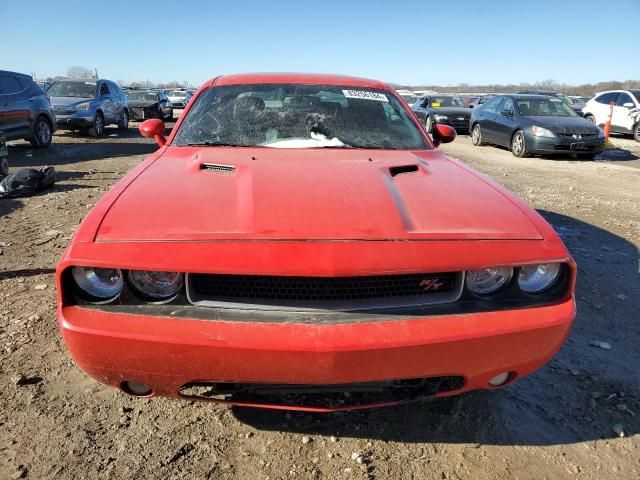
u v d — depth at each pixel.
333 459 2.06
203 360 1.70
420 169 2.52
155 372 1.75
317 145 2.88
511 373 1.96
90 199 6.34
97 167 9.08
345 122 3.09
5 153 7.63
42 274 3.81
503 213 2.06
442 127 3.63
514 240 1.89
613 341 3.06
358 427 2.25
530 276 1.90
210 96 3.25
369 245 1.76
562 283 1.92
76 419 2.23
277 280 1.76
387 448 2.13
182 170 2.42
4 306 3.25
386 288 1.80
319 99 3.25
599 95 16.86
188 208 1.95
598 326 3.24
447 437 2.21
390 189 2.19
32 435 2.12
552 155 12.06
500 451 2.13
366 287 1.79
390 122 3.18
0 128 9.73
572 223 5.72
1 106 9.79
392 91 3.51
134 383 1.87
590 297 3.66
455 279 1.84
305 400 2.06
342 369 1.71
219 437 2.16
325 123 3.06
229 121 3.04
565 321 1.86
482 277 1.86
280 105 3.17
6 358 2.66
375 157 2.69
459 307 1.82
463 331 1.76
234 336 1.68
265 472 1.99
